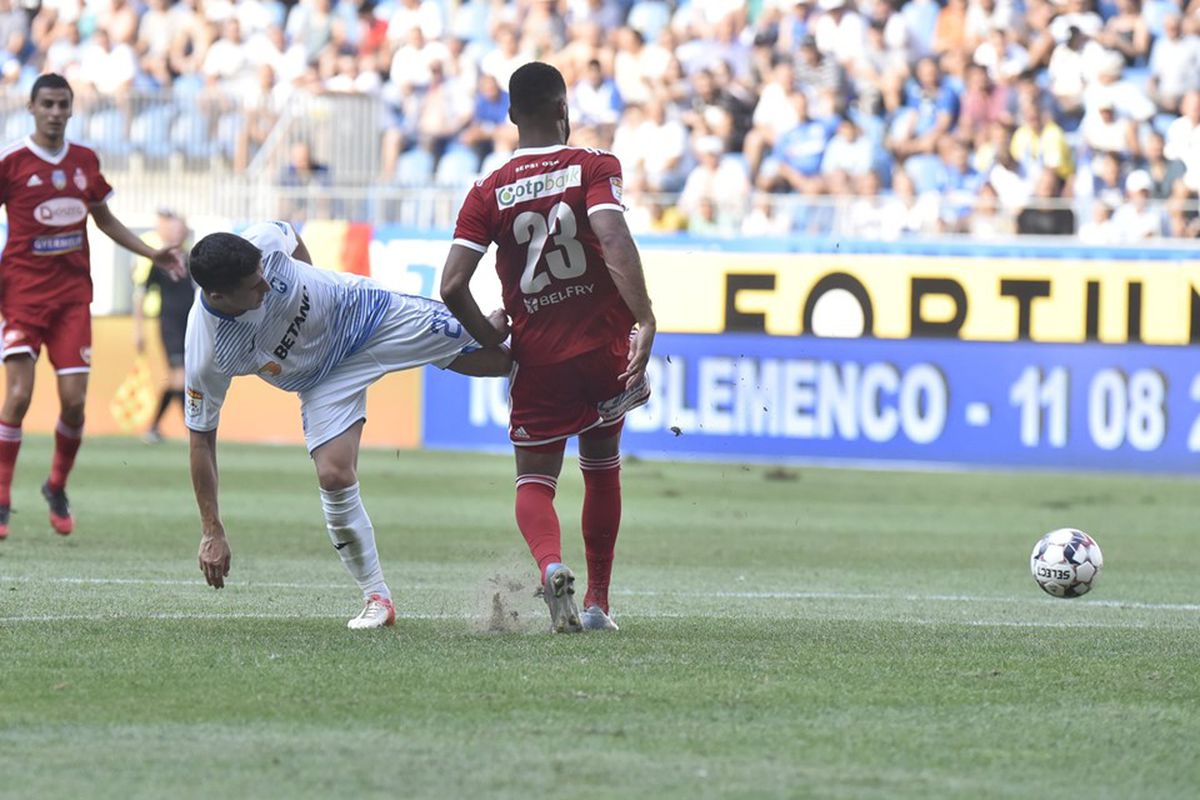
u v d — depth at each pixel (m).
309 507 40.19
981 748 13.92
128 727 14.18
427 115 72.69
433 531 35.88
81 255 31.12
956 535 37.31
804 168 66.69
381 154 68.19
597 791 12.21
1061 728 14.77
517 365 19.89
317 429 19.97
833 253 53.88
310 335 19.47
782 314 54.22
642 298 18.88
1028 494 47.53
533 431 19.97
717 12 74.44
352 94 67.06
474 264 19.39
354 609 22.59
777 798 12.13
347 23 79.44
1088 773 13.10
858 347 53.72
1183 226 59.09
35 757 13.07
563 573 19.48
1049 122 65.50
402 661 17.47
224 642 18.73
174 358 58.25
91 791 12.04
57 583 24.94
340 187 63.66
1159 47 67.06
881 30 70.81
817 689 16.41
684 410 55.06
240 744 13.59
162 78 80.75
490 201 19.39
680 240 54.97
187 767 12.80
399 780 12.45
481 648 18.44
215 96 66.00
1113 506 44.69
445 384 57.16
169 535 33.31
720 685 16.47
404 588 25.59
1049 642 20.28
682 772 12.84
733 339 54.62
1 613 21.23
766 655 18.50
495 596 20.20
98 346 61.22
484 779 12.52
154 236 59.09
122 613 21.55
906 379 53.47
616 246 18.83
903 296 53.41
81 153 30.97
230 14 81.56
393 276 56.62
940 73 68.00
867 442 53.75
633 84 72.69
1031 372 52.88
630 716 14.87
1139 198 59.38
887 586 27.70
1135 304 52.34
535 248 19.38
